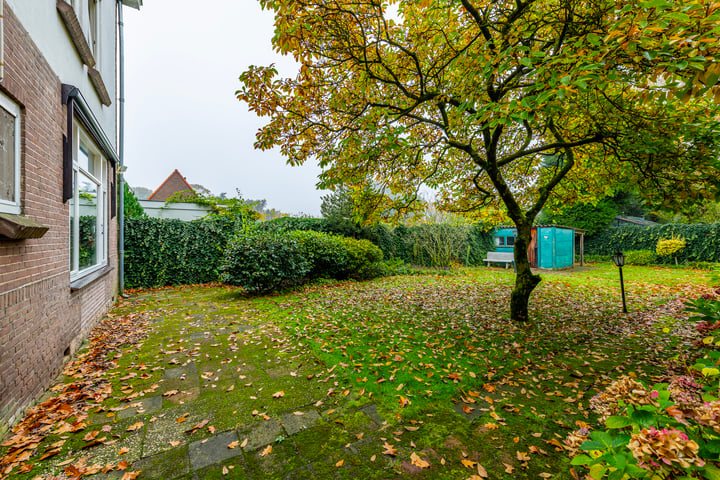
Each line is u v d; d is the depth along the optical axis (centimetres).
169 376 309
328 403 261
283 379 304
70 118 343
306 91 398
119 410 247
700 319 176
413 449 205
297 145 460
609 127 393
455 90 403
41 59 280
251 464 190
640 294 743
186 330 454
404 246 1408
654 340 416
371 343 405
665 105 347
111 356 356
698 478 82
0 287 204
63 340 320
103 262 557
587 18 309
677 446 81
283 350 379
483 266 1488
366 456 198
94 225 500
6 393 212
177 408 251
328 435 219
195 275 866
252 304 629
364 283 929
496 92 374
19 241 230
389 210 613
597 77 212
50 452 194
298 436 217
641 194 399
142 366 328
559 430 227
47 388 276
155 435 217
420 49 432
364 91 444
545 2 357
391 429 226
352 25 391
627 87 357
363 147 454
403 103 481
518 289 507
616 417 100
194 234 862
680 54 189
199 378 305
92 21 514
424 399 269
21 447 198
